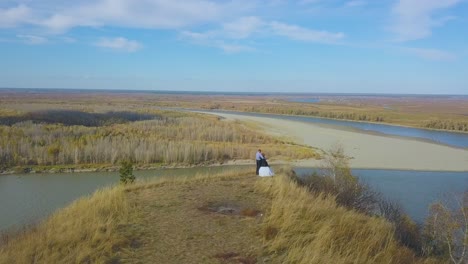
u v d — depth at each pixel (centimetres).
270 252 1015
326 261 938
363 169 4394
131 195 1611
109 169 4222
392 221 1753
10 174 3944
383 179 3891
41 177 3850
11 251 1012
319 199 1485
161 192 1669
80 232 1112
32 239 1067
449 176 4078
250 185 1827
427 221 1733
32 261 955
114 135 5509
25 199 3050
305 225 1175
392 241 1179
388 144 6138
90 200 1491
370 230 1190
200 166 4575
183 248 1034
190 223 1230
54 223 1247
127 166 2331
